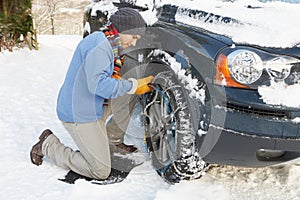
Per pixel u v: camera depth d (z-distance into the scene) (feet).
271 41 7.95
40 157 10.00
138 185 9.20
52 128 12.56
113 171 9.83
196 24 9.00
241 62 7.75
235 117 7.70
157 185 9.25
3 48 23.75
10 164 9.96
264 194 9.00
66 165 9.65
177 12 9.71
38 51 24.54
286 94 7.62
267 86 7.69
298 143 7.70
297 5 9.58
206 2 9.78
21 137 11.72
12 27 24.34
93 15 14.93
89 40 8.79
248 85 7.70
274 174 9.82
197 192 8.77
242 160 8.11
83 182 9.04
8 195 8.63
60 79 18.90
